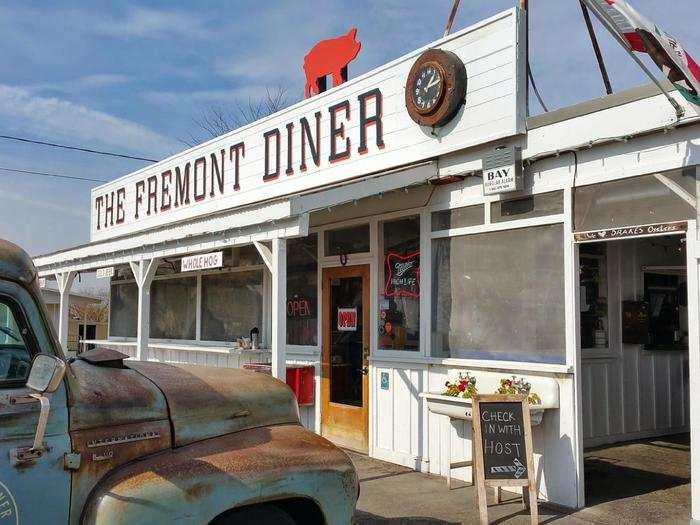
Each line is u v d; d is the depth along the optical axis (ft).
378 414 27.96
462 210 24.95
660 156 19.33
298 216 21.80
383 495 22.40
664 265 30.27
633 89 19.67
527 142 22.49
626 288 29.19
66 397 10.48
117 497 10.34
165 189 42.42
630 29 17.63
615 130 20.08
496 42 23.36
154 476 10.80
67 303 38.75
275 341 22.59
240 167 36.04
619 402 28.96
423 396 23.56
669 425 30.40
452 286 25.14
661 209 19.27
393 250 27.96
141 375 12.51
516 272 22.93
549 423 21.38
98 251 33.83
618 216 20.18
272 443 12.67
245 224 23.70
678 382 30.86
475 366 23.80
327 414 30.91
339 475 12.69
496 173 22.90
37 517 9.93
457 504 21.31
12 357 10.38
